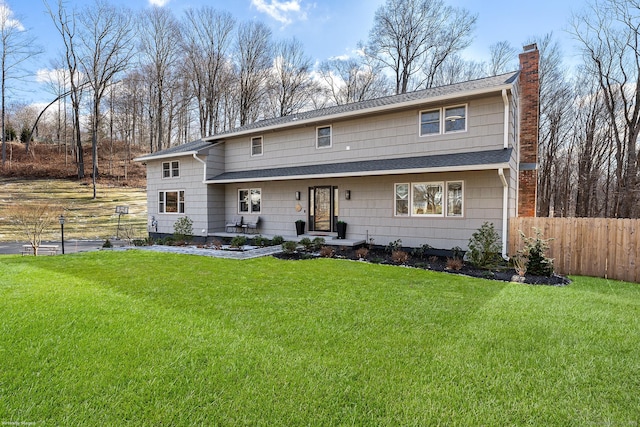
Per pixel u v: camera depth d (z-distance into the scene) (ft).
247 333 12.30
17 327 12.56
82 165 92.68
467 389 8.88
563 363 10.30
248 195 47.85
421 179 33.76
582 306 16.21
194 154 46.44
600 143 68.59
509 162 26.68
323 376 9.37
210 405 8.04
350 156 38.96
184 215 50.70
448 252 32.40
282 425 7.40
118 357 10.28
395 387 8.89
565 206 74.69
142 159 54.65
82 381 8.93
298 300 16.66
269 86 106.93
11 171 90.74
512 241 29.50
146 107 110.93
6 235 53.78
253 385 8.88
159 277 21.61
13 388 8.58
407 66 90.43
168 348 10.94
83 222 63.62
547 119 73.97
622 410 8.10
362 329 12.85
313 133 41.88
